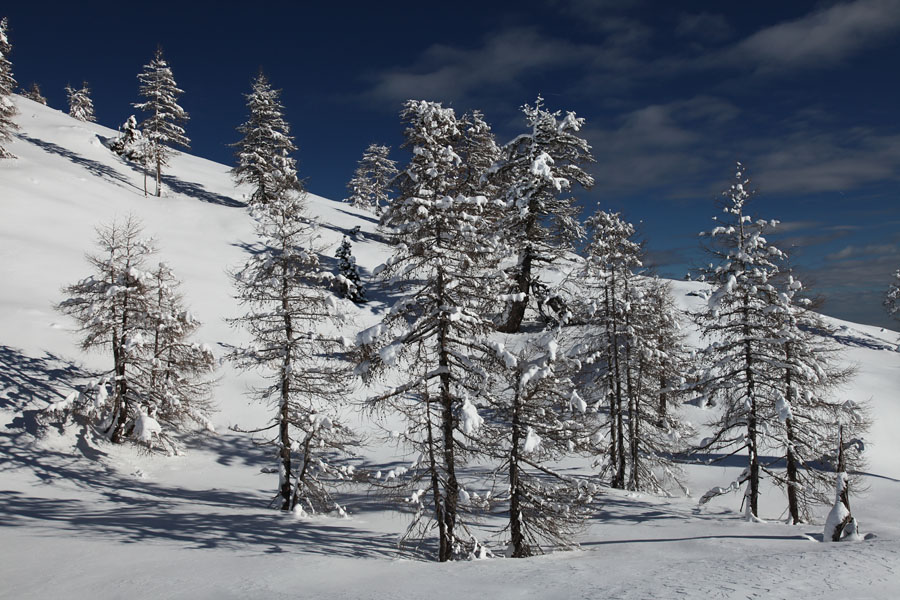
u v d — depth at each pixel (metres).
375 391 34.22
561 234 35.50
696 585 8.65
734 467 29.28
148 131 57.03
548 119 35.94
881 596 7.63
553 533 15.71
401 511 21.30
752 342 19.39
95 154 62.97
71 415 26.34
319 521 19.52
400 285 16.22
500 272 15.80
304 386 20.16
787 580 8.69
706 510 22.09
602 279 25.61
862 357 41.19
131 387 27.61
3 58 48.38
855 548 11.72
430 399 15.10
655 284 27.45
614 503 22.42
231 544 15.43
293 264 19.75
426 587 10.43
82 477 23.02
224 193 64.94
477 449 15.59
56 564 12.90
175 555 13.95
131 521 17.88
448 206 14.60
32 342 29.67
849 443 20.59
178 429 29.47
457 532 18.09
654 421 26.12
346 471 19.59
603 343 25.42
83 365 29.89
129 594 10.68
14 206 42.44
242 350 19.75
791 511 19.78
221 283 42.97
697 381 20.56
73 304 26.59
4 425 24.02
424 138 15.11
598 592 8.79
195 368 28.84
